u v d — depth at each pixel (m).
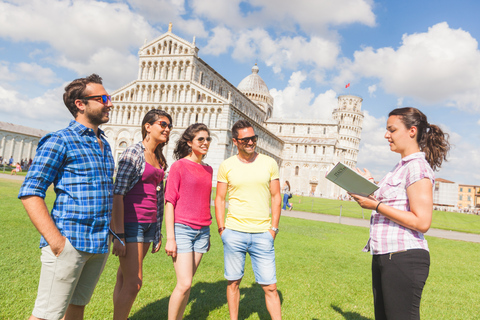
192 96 67.12
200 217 5.15
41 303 3.55
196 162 5.40
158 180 5.26
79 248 3.54
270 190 5.39
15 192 22.33
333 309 6.65
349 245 14.12
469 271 10.92
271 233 5.20
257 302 6.68
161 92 69.19
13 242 9.36
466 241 19.69
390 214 3.58
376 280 4.03
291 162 111.94
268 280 5.05
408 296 3.50
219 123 65.62
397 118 3.94
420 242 3.60
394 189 3.80
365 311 6.65
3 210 14.52
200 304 6.36
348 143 135.38
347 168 3.76
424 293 8.16
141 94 69.69
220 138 65.12
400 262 3.56
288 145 112.81
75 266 3.57
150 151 5.31
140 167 4.88
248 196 5.19
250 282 8.05
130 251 4.74
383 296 3.72
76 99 3.85
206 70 73.31
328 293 7.56
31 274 6.98
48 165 3.42
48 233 3.33
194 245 5.19
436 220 39.16
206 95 66.31
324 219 26.23
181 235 4.99
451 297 7.95
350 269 9.85
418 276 3.49
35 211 3.28
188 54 67.38
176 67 68.00
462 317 6.68
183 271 4.86
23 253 8.41
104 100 3.92
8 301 5.55
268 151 96.62
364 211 39.25
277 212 5.28
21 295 5.88
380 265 3.78
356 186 3.82
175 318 4.78
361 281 8.70
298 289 7.67
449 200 101.88
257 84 122.31
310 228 18.72
